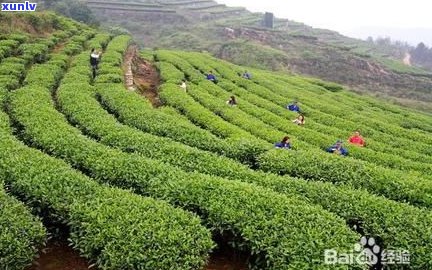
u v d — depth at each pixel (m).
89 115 22.42
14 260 10.39
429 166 23.14
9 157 15.31
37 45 39.34
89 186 13.70
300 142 24.23
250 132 26.08
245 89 43.47
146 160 16.16
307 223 12.53
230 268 12.59
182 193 13.81
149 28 131.25
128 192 13.62
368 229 13.88
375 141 29.95
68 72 32.84
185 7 172.75
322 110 40.22
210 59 58.28
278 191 15.56
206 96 33.25
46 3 98.38
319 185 15.97
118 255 10.55
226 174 16.59
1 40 38.81
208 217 12.92
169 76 38.94
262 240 11.74
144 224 11.55
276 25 183.75
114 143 18.97
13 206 12.09
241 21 165.62
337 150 23.70
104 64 37.03
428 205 16.80
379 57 142.38
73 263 12.24
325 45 127.81
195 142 20.81
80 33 53.47
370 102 56.62
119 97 26.73
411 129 41.66
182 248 10.94
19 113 21.52
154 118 23.23
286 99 39.62
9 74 30.00
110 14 133.50
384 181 17.77
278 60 105.75
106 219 11.72
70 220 12.26
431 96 102.94
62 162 15.48
